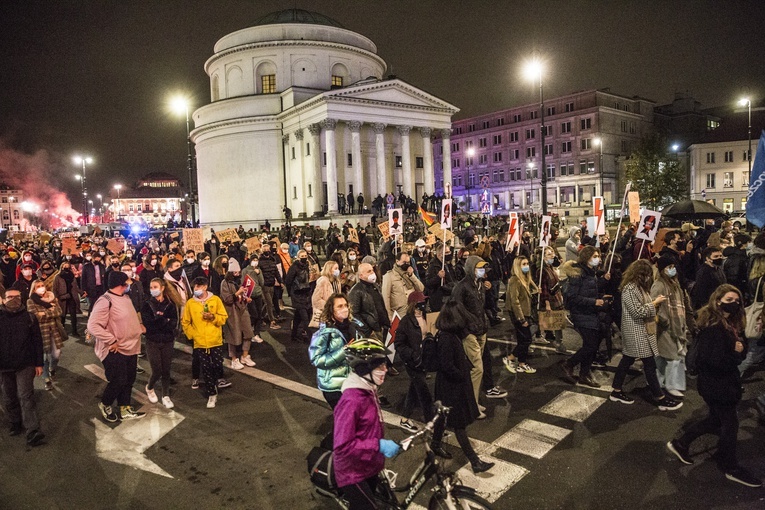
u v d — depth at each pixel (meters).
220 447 6.73
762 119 67.94
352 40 61.28
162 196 144.12
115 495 5.63
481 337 7.95
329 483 4.16
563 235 38.06
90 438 7.18
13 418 7.34
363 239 25.55
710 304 5.61
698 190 69.31
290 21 60.34
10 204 135.50
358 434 3.88
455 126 90.56
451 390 5.73
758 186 7.41
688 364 5.71
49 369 9.45
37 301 9.38
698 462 5.81
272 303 14.47
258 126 57.72
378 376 3.99
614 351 10.35
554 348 10.63
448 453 6.12
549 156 78.12
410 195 52.88
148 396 8.51
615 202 74.69
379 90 50.47
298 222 50.12
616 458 5.95
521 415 7.28
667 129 82.38
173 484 5.83
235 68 60.22
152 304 8.20
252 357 11.04
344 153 52.28
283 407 8.06
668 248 10.95
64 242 18.62
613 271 9.59
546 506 5.06
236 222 57.44
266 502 5.39
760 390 7.94
